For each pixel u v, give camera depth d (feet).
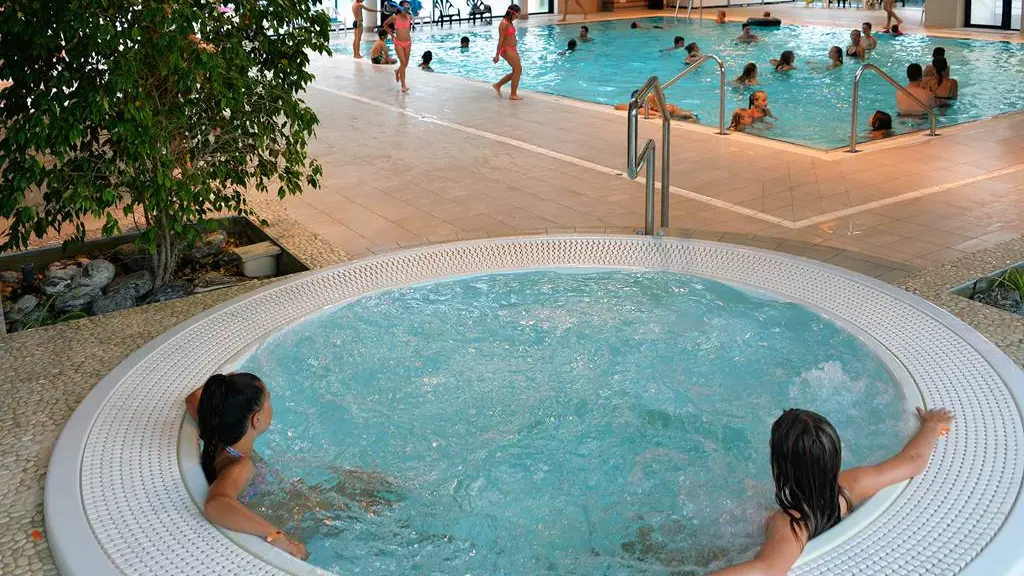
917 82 32.60
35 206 16.85
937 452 10.61
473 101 38.55
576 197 23.27
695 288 16.55
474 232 20.68
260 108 18.04
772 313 15.47
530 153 28.35
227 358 14.07
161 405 12.60
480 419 13.08
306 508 10.93
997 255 17.87
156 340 14.78
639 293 16.53
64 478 10.76
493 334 15.40
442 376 14.17
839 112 34.37
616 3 82.48
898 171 24.76
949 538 9.05
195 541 9.55
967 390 12.05
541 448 12.37
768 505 10.62
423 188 24.61
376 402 13.51
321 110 36.86
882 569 8.63
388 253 18.44
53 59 15.75
